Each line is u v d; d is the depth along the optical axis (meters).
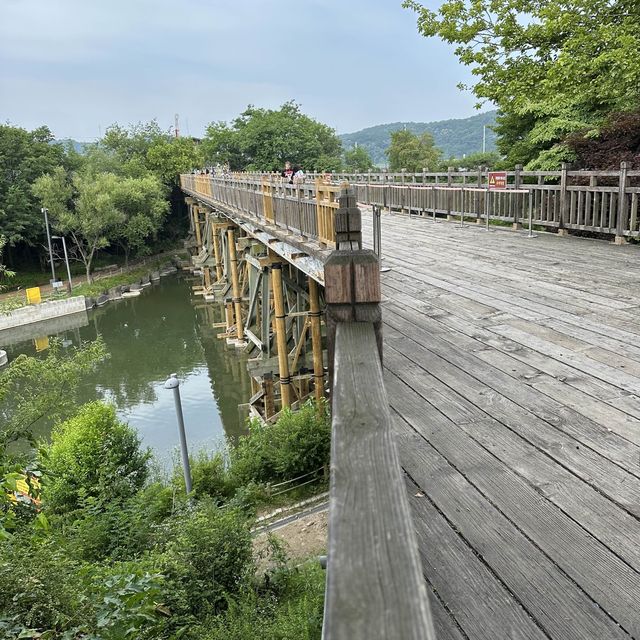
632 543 1.85
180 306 29.00
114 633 3.75
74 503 8.52
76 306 28.73
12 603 3.47
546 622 1.55
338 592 0.80
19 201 32.56
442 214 14.20
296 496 7.71
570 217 9.10
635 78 9.45
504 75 11.62
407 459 2.42
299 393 12.07
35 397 7.38
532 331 4.16
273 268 11.11
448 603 1.63
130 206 36.06
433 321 4.57
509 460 2.38
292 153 48.16
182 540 5.64
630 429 2.62
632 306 4.68
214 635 4.76
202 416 15.12
